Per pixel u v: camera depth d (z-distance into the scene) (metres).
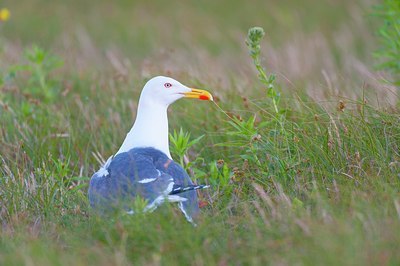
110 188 10.17
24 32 26.41
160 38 25.83
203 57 20.92
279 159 11.50
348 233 8.96
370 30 23.67
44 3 30.70
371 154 11.30
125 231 9.47
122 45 25.02
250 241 9.38
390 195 9.98
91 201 10.48
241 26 27.03
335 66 20.28
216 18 28.22
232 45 24.53
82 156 13.72
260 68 12.02
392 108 12.19
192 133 13.93
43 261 8.97
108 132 14.55
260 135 11.95
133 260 9.30
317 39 23.30
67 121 14.80
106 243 9.60
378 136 11.69
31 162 13.13
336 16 27.11
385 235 9.02
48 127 14.52
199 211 10.47
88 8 30.20
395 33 14.94
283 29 26.03
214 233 9.60
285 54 21.25
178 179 10.37
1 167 12.93
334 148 11.56
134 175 10.19
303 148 11.68
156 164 10.52
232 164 12.55
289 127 12.15
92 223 10.10
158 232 9.44
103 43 25.44
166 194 9.88
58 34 25.81
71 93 17.22
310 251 8.87
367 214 9.57
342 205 10.00
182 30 26.58
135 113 15.16
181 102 15.12
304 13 27.80
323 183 10.92
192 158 13.20
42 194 11.70
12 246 9.66
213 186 11.64
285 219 9.70
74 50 22.92
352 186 10.62
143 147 11.32
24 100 16.31
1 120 14.83
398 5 14.80
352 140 11.60
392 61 14.89
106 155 13.77
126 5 30.45
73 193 11.66
